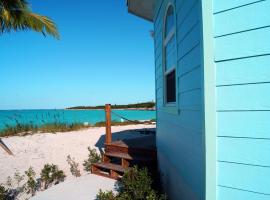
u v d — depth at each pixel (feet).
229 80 6.83
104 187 16.34
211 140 7.00
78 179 18.20
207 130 7.03
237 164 6.73
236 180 6.73
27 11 23.89
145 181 13.44
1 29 24.02
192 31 8.84
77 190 15.88
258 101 6.44
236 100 6.73
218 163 6.98
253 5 6.49
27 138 39.06
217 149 7.00
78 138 38.50
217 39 7.02
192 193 9.13
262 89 6.40
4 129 46.93
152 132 41.78
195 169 8.67
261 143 6.41
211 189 7.02
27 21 24.06
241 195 6.68
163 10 15.28
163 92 16.20
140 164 18.48
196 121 8.46
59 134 43.14
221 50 6.95
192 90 8.95
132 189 13.12
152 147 19.80
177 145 11.96
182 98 10.69
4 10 22.52
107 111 22.21
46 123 51.83
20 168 23.35
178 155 11.74
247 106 6.58
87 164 22.03
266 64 6.33
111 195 13.12
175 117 12.50
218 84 6.98
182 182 10.89
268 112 6.33
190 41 9.12
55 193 15.46
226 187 6.88
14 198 16.75
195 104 8.54
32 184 17.76
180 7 10.76
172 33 13.23
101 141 35.86
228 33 6.85
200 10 7.43
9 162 25.32
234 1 6.77
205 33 7.11
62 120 57.47
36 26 24.53
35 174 21.22
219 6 7.00
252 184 6.53
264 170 6.39
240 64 6.68
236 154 6.73
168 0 13.57
